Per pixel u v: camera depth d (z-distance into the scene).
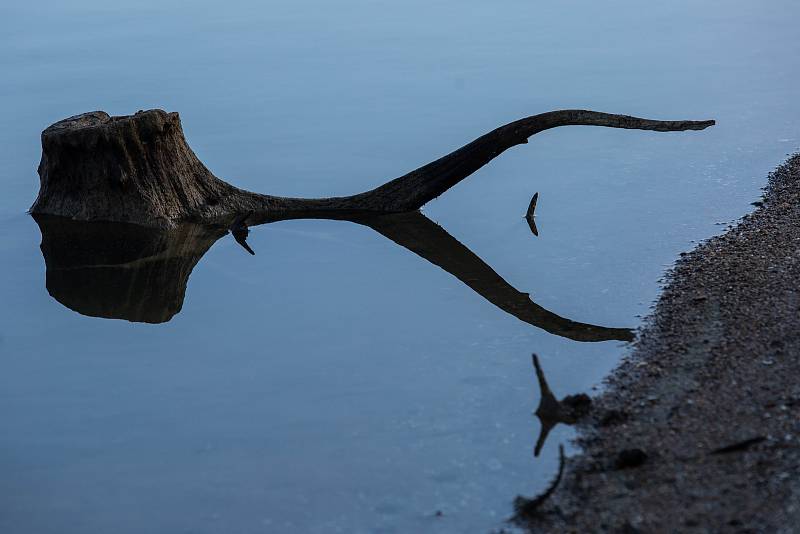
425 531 6.22
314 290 9.82
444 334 8.77
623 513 6.11
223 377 8.18
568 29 18.95
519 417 7.39
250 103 15.19
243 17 20.72
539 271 9.98
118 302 9.73
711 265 9.57
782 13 19.56
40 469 7.02
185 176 11.78
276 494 6.64
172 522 6.42
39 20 21.00
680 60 16.56
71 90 15.85
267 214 11.91
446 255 10.57
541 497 6.31
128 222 11.51
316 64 17.03
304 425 7.41
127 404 7.83
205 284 10.05
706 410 7.11
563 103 14.59
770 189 11.38
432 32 18.95
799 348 7.73
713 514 5.95
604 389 7.69
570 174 12.51
